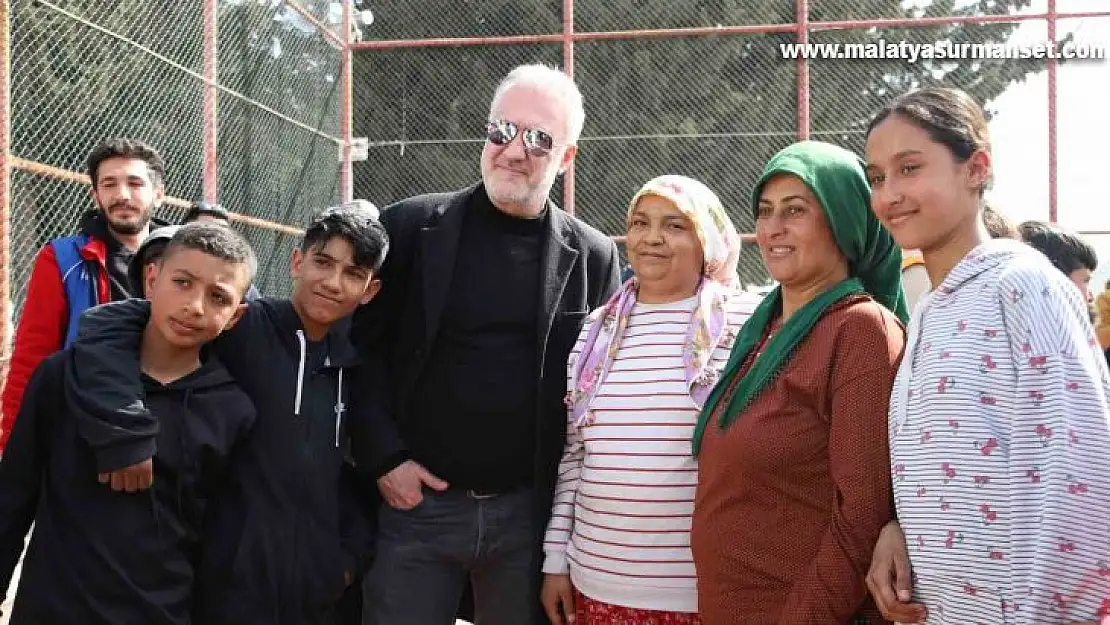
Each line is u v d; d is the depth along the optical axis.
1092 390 1.48
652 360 2.46
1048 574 1.44
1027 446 1.50
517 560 2.80
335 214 2.50
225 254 2.21
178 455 2.20
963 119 1.72
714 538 2.01
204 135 8.31
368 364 2.79
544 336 2.74
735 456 1.97
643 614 2.35
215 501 2.35
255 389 2.41
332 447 2.52
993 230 2.41
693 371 2.36
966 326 1.62
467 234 2.84
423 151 11.19
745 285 10.51
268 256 9.30
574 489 2.66
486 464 2.72
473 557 2.78
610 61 11.23
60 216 7.07
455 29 11.90
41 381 2.18
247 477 2.35
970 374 1.59
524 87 2.83
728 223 2.64
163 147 8.08
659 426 2.37
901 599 1.65
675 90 11.17
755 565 1.94
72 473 2.12
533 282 2.81
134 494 2.13
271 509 2.34
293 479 2.38
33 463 2.19
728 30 9.94
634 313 2.59
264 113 9.27
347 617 2.89
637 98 11.18
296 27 9.89
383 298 2.86
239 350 2.45
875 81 11.30
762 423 1.96
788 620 1.83
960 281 1.67
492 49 11.66
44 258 3.62
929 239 1.74
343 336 2.61
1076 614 1.44
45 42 7.31
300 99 9.98
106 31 6.82
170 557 2.17
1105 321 3.84
